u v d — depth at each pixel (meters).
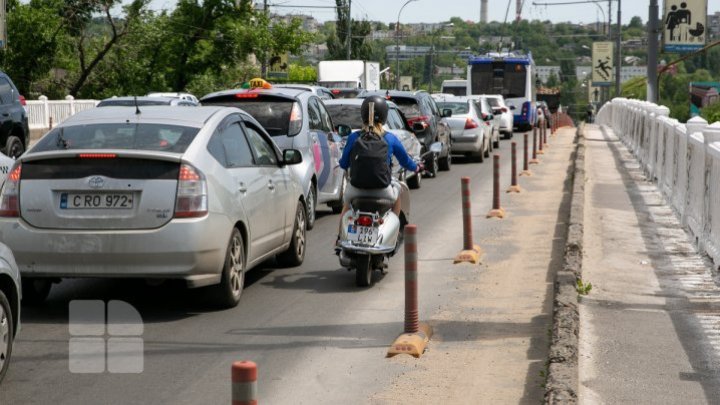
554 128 87.44
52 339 14.50
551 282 19.09
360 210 18.34
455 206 31.75
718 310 16.66
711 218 21.20
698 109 107.44
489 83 87.81
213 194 15.73
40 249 15.39
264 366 13.26
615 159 51.22
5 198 15.63
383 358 13.70
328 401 11.81
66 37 97.19
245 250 17.16
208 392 12.05
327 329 15.31
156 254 15.25
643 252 22.48
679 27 59.16
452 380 12.70
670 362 13.48
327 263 21.06
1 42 67.31
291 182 19.88
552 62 182.88
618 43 109.00
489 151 57.78
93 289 18.00
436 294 18.05
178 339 14.60
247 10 103.62
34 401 11.65
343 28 162.50
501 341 14.62
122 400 11.71
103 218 15.34
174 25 100.62
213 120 16.88
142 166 15.41
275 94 25.44
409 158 18.95
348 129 28.53
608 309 16.67
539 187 37.78
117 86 101.56
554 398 11.01
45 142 16.03
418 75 175.88
